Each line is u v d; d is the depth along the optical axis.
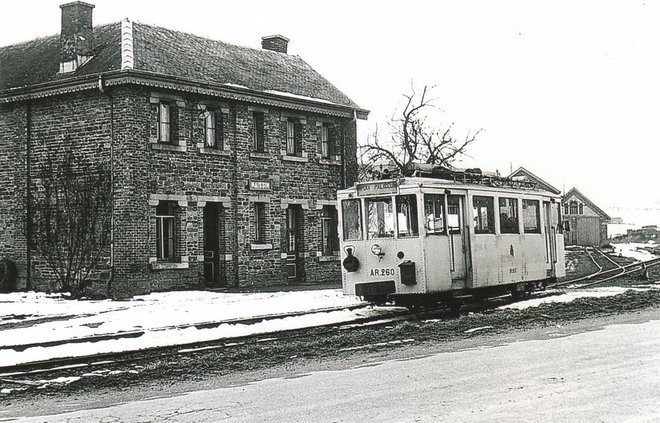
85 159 26.39
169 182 26.59
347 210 19.84
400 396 9.38
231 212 28.83
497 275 20.70
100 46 27.81
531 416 8.15
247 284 29.20
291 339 15.45
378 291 19.03
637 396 9.02
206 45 31.28
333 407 8.88
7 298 24.95
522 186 22.75
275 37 36.31
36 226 27.45
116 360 13.03
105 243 25.73
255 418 8.44
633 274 34.50
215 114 28.83
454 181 19.80
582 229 68.25
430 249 18.70
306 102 31.42
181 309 20.27
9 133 28.16
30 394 10.49
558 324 16.77
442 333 15.70
